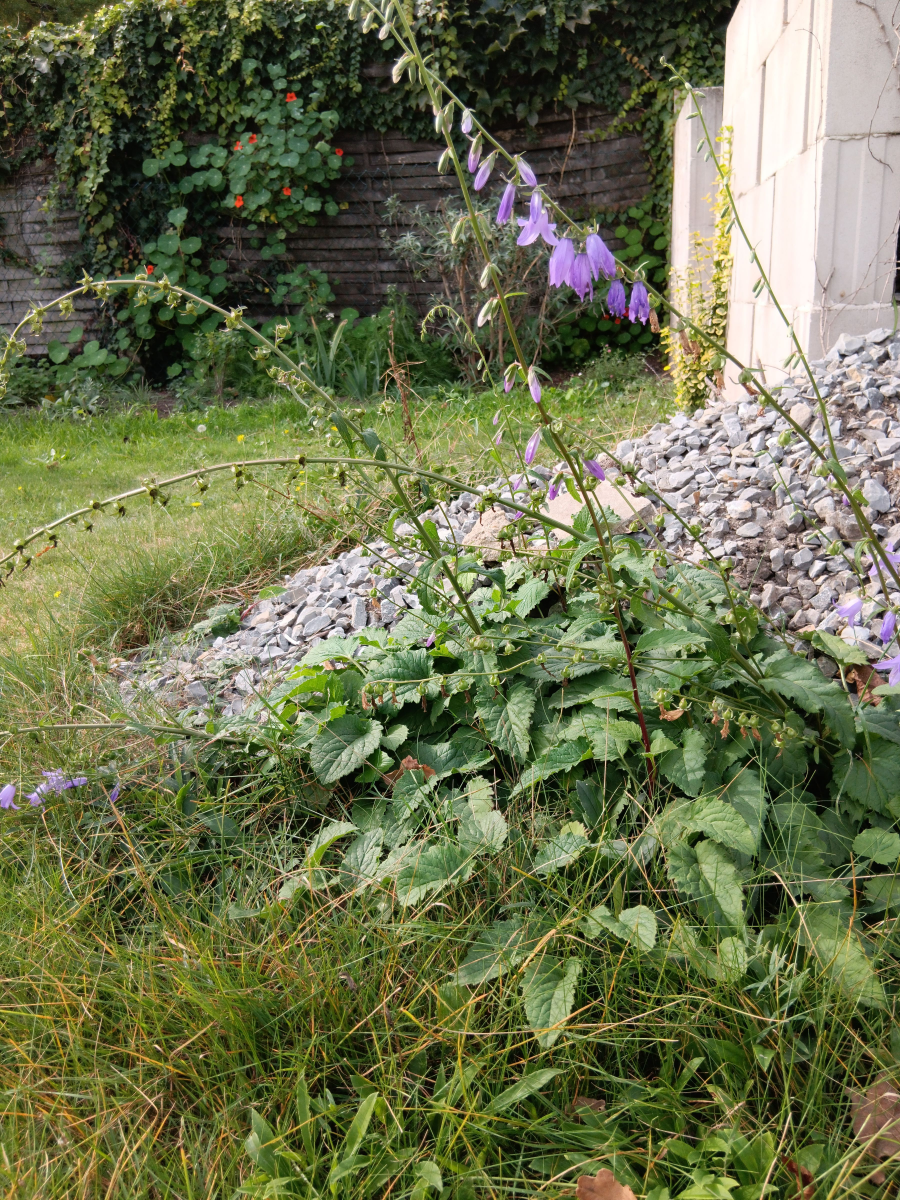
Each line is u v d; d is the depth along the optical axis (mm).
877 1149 1368
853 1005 1543
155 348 9164
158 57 8555
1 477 5863
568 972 1619
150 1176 1441
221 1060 1600
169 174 8984
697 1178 1316
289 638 3150
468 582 2615
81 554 4195
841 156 3574
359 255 9203
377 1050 1539
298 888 1893
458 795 2109
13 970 1826
